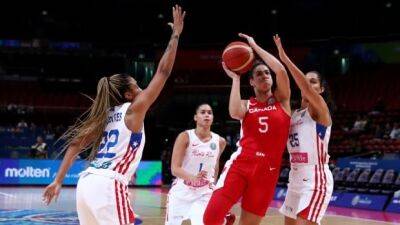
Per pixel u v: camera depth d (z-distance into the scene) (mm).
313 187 5562
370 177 15469
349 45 27672
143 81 28250
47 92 30219
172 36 4461
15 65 30016
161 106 29703
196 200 6777
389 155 18281
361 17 27641
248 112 5457
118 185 4398
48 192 4516
